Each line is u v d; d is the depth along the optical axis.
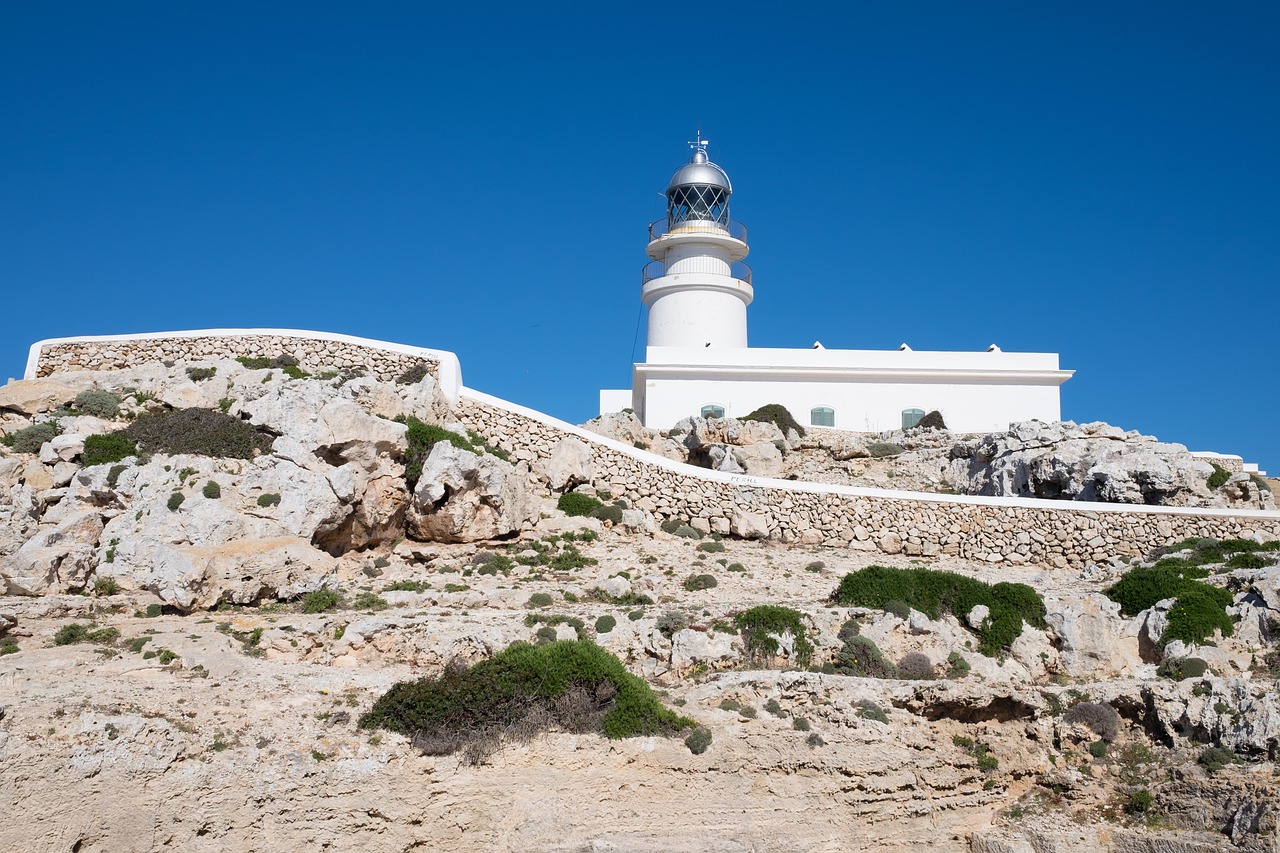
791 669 29.20
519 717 25.16
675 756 25.36
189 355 47.91
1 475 34.44
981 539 43.38
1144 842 25.64
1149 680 30.14
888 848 25.95
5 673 24.95
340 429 36.25
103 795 22.08
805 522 43.31
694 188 70.31
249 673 26.17
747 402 60.19
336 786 23.25
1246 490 46.66
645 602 33.19
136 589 30.55
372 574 34.56
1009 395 60.72
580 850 23.81
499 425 45.19
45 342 48.50
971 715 28.58
